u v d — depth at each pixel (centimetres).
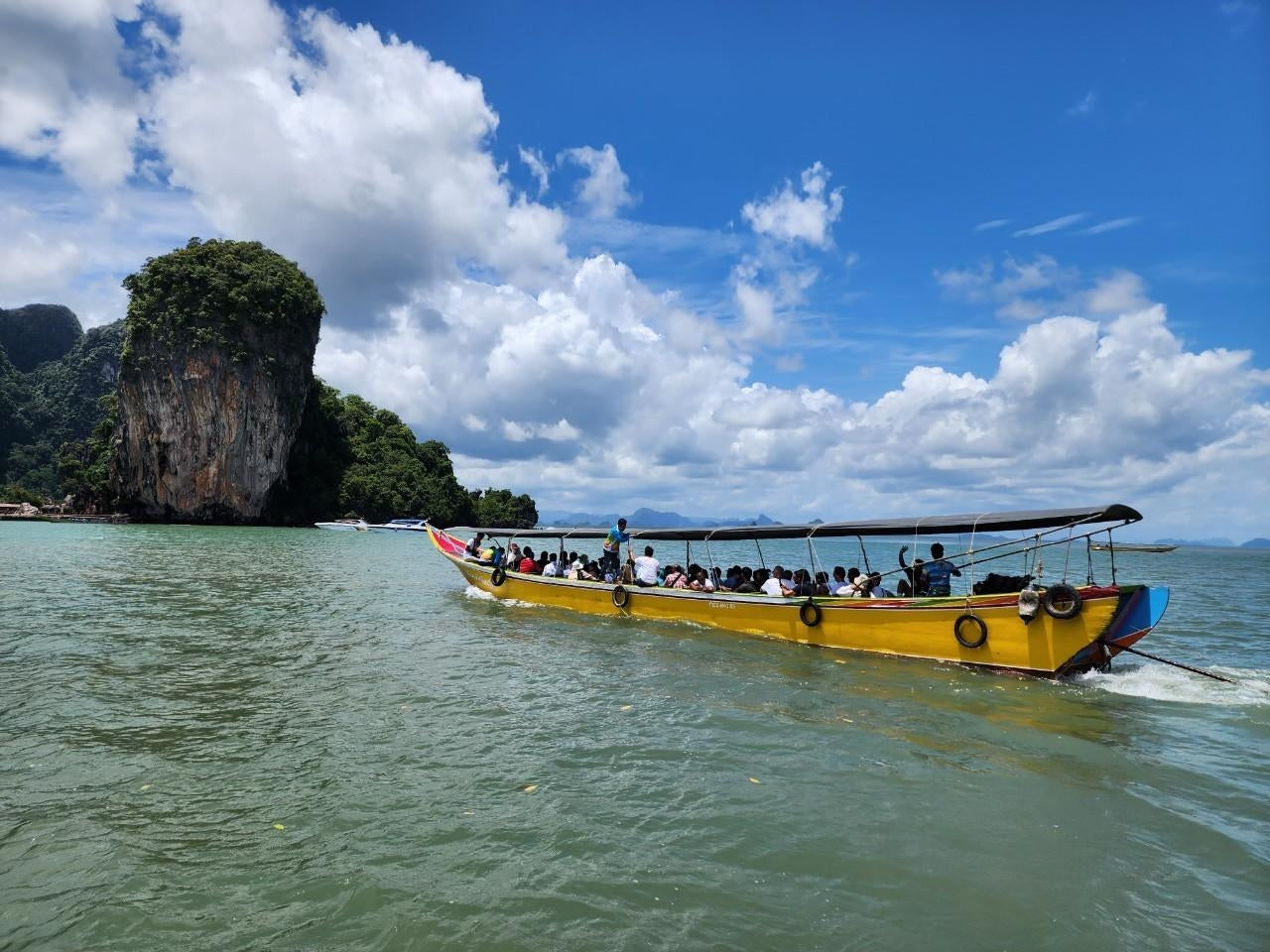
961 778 643
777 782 627
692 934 409
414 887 452
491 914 424
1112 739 759
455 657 1098
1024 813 574
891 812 572
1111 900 452
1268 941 412
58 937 395
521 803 575
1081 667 1021
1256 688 977
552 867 479
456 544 2144
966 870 486
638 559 1532
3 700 810
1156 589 995
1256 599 2258
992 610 1053
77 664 977
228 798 574
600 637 1294
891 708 861
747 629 1311
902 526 1191
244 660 1036
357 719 780
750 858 496
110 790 584
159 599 1605
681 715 817
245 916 418
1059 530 1095
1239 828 553
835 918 428
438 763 658
